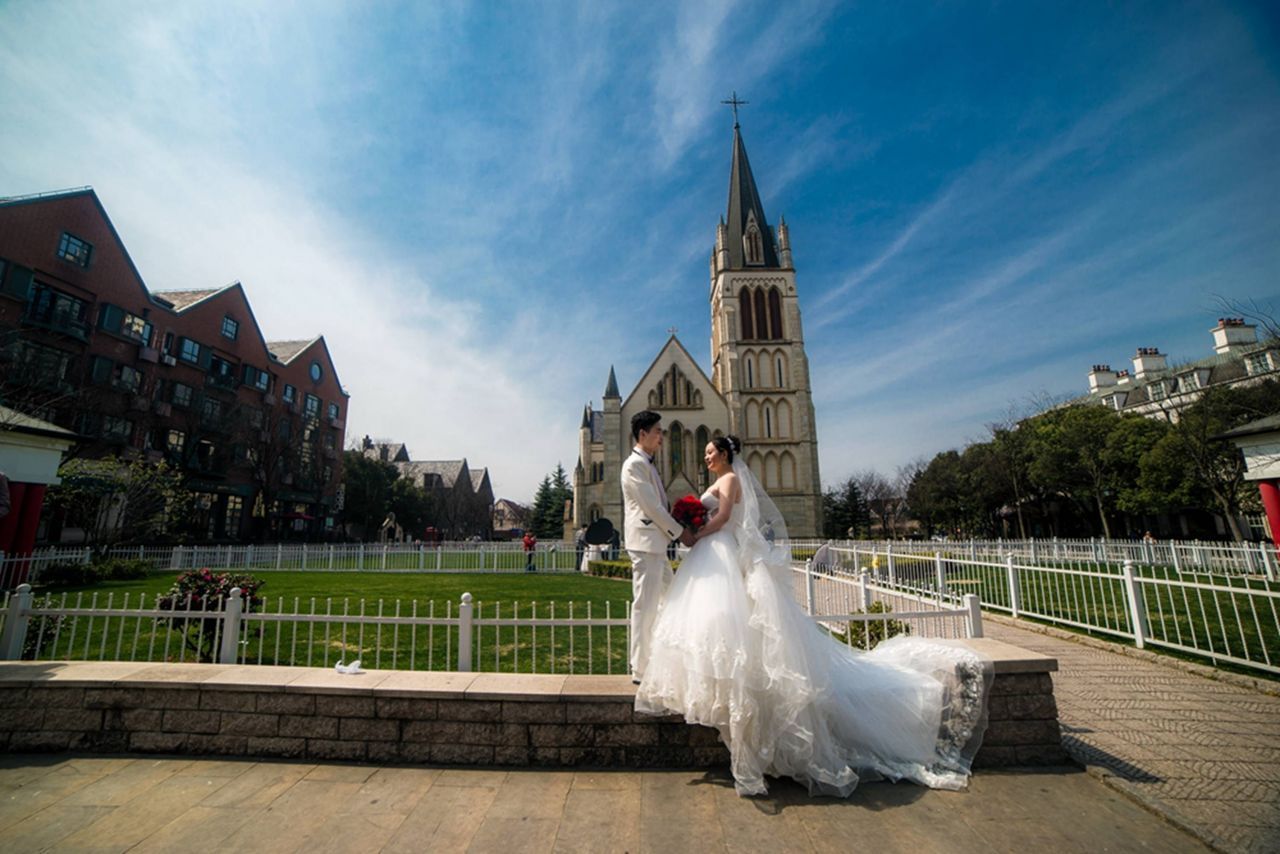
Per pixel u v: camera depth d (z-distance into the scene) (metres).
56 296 25.86
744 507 4.14
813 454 41.47
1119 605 11.16
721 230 46.06
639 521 4.22
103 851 2.85
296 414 43.12
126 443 28.16
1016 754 3.91
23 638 5.03
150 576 18.23
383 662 6.63
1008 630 9.26
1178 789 3.48
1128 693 5.68
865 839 2.95
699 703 3.43
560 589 15.14
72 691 4.21
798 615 3.88
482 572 21.64
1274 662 6.66
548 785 3.59
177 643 7.40
